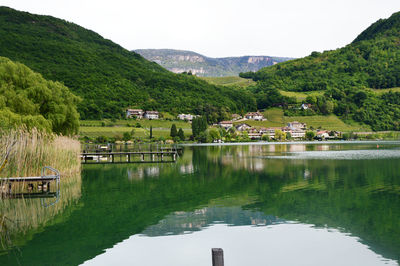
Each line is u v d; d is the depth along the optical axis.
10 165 24.91
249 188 28.91
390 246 14.55
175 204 22.67
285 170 41.72
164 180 33.84
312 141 183.75
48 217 19.11
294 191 27.31
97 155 58.16
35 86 43.25
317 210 20.84
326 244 14.89
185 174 38.56
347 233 16.33
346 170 41.19
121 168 45.31
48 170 29.06
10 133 25.45
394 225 17.53
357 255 13.61
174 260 13.23
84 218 18.98
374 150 87.12
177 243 15.07
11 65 43.00
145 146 116.56
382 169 41.84
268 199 24.19
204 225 17.73
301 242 15.13
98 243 15.03
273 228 17.19
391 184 30.30
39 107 42.97
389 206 21.70
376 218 18.91
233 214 19.92
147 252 14.02
